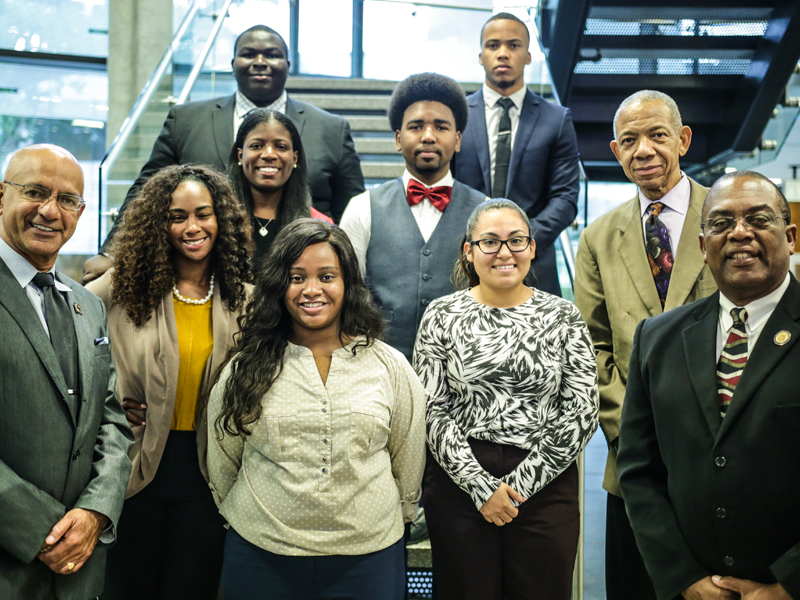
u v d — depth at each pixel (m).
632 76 6.74
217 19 5.73
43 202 1.98
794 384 1.80
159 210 2.40
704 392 1.93
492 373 2.37
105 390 2.12
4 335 1.91
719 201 1.90
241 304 2.46
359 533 2.02
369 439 2.07
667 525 1.97
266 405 2.07
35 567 1.87
